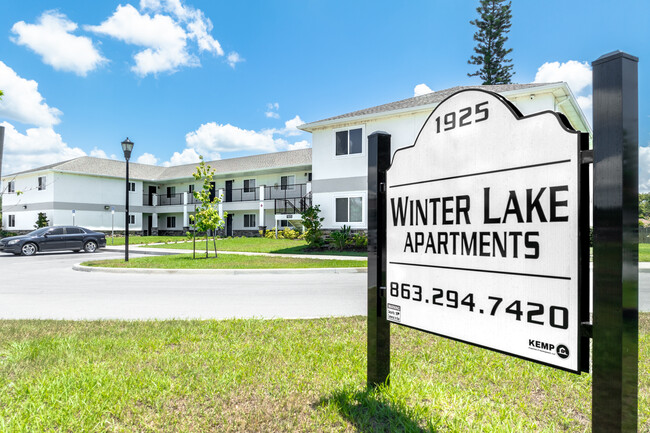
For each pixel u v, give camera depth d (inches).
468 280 102.5
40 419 111.6
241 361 161.0
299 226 1093.1
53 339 189.3
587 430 110.0
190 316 259.1
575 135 79.6
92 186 1483.8
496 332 95.0
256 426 111.0
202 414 117.3
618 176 71.3
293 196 1283.2
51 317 258.8
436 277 111.7
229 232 1459.2
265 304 298.0
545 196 85.2
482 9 1584.6
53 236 850.1
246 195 1423.5
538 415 118.9
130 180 1585.9
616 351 72.0
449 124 109.3
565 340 81.0
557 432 109.1
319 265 514.3
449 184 108.7
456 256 105.9
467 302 102.6
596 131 74.7
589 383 141.7
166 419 114.3
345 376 145.4
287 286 385.7
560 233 82.3
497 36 1589.6
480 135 100.4
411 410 117.1
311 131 868.0
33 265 628.7
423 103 737.0
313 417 116.0
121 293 352.5
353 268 490.6
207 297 329.1
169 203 1667.1
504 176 94.1
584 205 79.0
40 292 361.1
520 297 90.0
